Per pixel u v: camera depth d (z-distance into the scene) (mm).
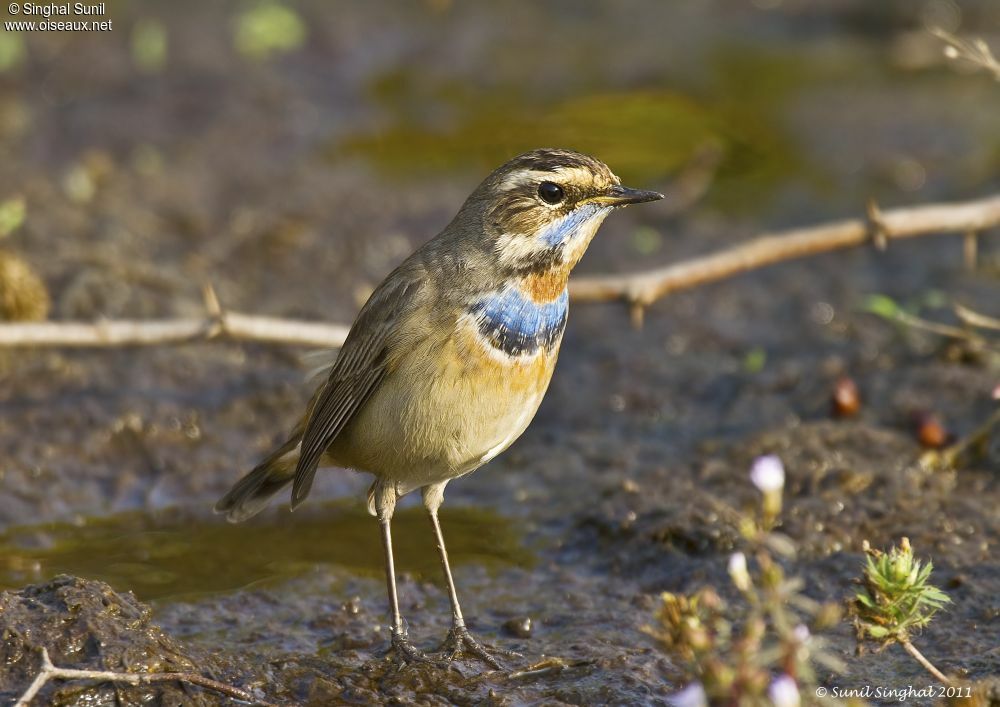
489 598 10648
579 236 9492
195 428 13359
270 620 10195
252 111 20484
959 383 13516
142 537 11695
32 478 12461
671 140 19984
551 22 24516
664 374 14633
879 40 23875
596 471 12742
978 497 11555
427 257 9547
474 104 21172
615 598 10578
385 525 9766
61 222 16984
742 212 18297
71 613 8727
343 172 19078
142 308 15234
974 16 24000
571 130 20203
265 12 22516
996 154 19391
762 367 14609
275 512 12234
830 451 12281
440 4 24625
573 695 8984
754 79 22250
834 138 20219
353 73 21938
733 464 12328
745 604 10172
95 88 20734
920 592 8141
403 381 9273
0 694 8266
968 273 16375
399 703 8898
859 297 16141
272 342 13305
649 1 25656
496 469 13016
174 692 8547
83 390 13781
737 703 6773
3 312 14016
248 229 17375
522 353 9328
